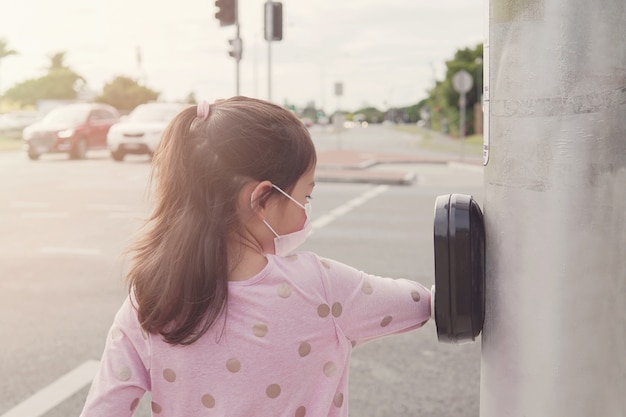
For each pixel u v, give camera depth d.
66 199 11.34
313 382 1.21
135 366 1.23
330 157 23.41
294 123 1.23
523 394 1.23
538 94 1.19
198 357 1.18
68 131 20.44
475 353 4.19
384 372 3.91
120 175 15.49
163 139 1.25
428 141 44.53
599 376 1.20
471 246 1.23
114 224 8.84
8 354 4.17
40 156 22.80
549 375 1.21
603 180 1.17
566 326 1.19
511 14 1.20
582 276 1.18
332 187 13.66
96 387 1.23
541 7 1.17
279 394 1.19
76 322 4.78
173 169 1.21
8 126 36.12
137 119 19.89
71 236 8.04
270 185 1.18
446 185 14.23
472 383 3.75
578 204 1.18
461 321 1.24
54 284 5.81
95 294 5.50
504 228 1.24
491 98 1.25
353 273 1.26
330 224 8.92
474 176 16.61
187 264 1.16
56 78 84.75
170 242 1.18
